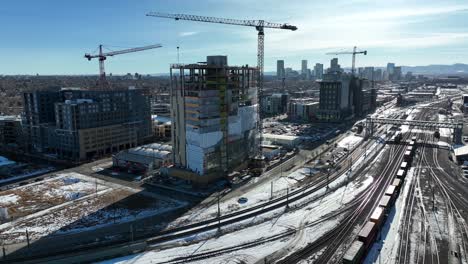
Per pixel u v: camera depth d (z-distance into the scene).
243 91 135.62
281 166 142.88
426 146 178.50
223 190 114.19
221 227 87.88
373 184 119.75
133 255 75.00
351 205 101.19
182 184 120.56
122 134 178.00
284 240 80.69
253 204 101.62
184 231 85.06
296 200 105.50
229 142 129.12
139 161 137.00
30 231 85.62
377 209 86.44
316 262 70.81
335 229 85.88
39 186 119.62
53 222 90.56
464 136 198.75
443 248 75.31
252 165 139.25
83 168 143.00
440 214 92.81
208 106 119.12
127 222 90.31
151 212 96.62
